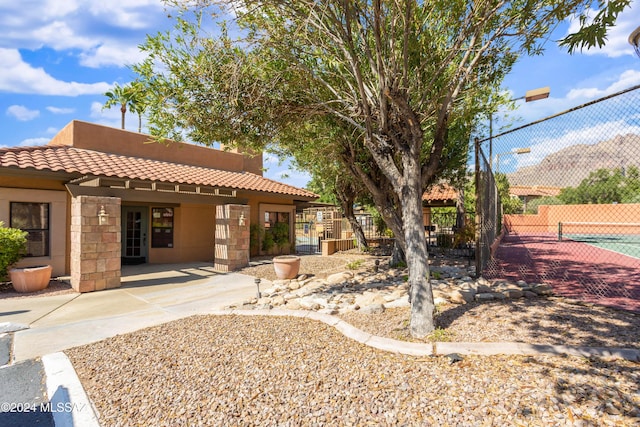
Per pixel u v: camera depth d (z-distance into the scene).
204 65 4.98
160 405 2.96
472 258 11.63
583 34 3.01
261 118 5.63
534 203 31.03
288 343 4.18
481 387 2.83
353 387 3.03
